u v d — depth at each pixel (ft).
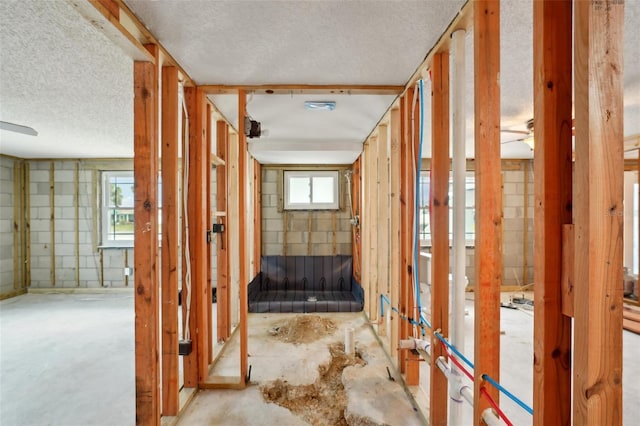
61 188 16.07
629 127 10.81
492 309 3.84
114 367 8.22
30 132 8.91
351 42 5.18
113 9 3.95
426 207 15.98
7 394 6.97
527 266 16.10
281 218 16.40
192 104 6.85
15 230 15.66
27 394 6.97
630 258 14.56
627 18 4.45
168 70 5.88
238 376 7.42
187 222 6.91
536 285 2.98
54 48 5.28
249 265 13.80
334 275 15.96
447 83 5.37
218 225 8.40
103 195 16.29
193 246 6.97
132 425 5.95
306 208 16.38
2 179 15.17
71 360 8.63
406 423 5.83
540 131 2.92
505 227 16.12
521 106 8.31
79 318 12.21
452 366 4.86
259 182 15.96
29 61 5.76
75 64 5.91
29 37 4.90
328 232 16.46
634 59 5.57
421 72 6.06
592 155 2.41
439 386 5.35
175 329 6.00
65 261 16.12
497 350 3.85
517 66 5.94
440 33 4.92
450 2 4.17
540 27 2.90
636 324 10.77
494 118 3.84
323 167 16.40
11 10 4.13
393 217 8.15
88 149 14.07
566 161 2.88
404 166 7.12
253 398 6.74
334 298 14.11
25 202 15.96
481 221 3.85
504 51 5.34
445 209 5.42
